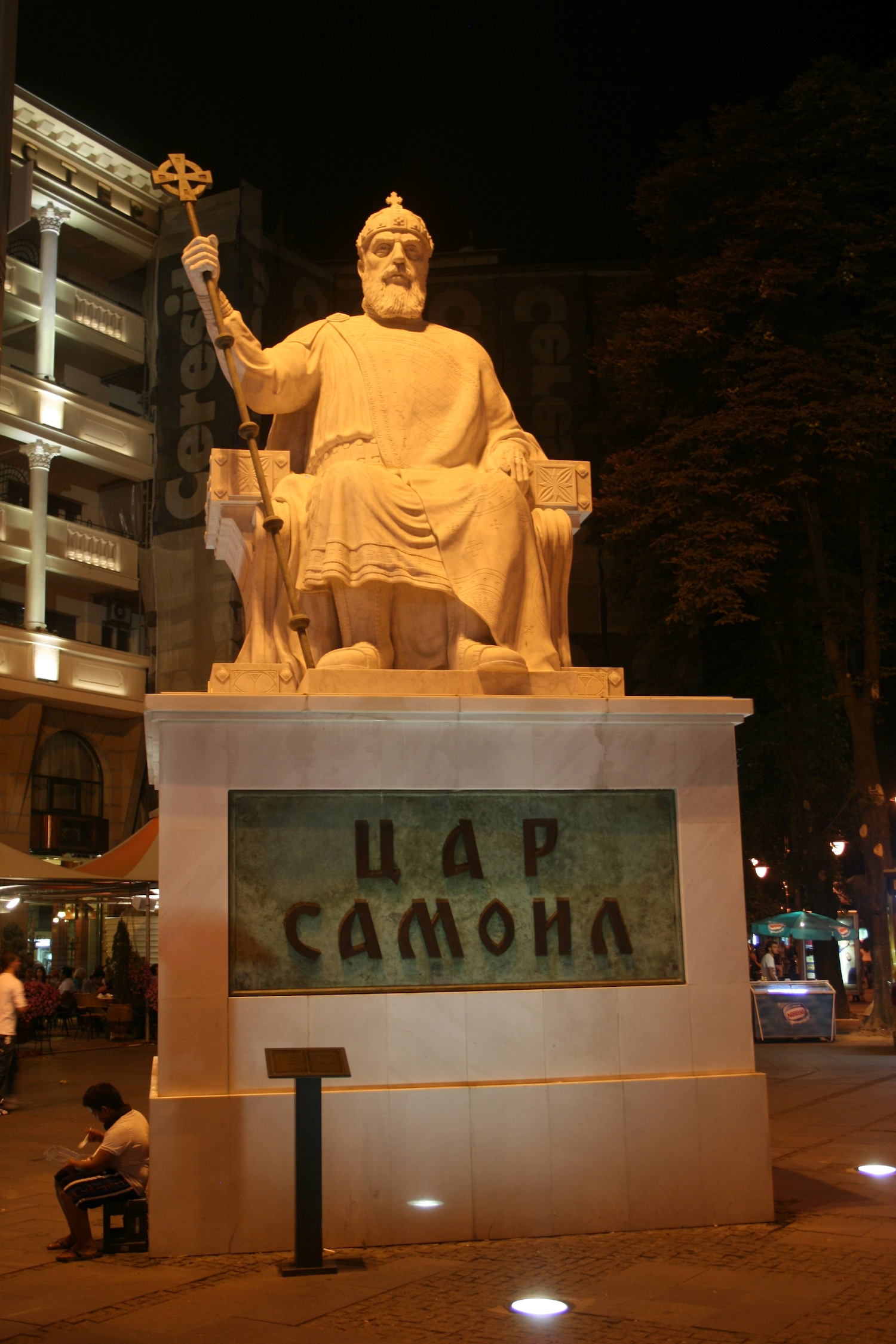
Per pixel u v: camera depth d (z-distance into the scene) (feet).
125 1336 15.17
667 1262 18.17
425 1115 19.76
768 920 69.67
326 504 23.27
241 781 20.56
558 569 25.14
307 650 21.99
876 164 66.28
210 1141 19.16
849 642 77.77
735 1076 20.92
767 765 87.10
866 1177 24.45
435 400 25.90
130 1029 67.56
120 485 112.57
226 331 24.72
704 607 64.39
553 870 21.42
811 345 65.77
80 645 102.32
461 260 110.93
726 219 68.59
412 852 21.02
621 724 21.91
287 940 20.34
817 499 66.90
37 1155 30.96
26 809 98.32
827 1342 14.52
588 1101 20.30
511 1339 14.78
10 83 24.29
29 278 104.83
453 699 21.13
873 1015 62.95
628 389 70.90
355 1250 19.11
